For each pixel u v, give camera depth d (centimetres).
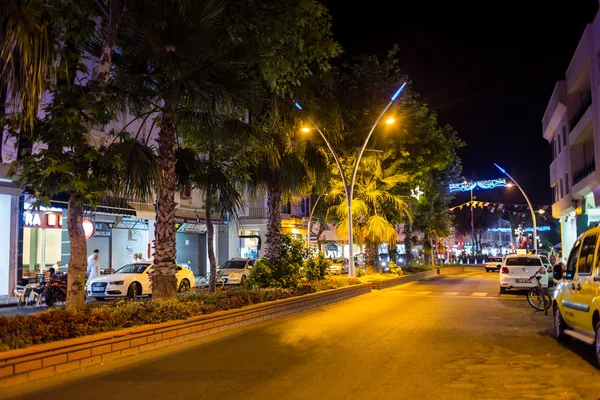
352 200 2653
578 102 3369
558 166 3944
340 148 2675
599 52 2420
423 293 2391
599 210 3200
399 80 2822
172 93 1119
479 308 1738
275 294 1583
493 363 870
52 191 963
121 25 1120
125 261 2992
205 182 1442
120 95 1205
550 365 855
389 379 764
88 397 676
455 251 8731
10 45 686
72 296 989
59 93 953
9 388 709
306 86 1722
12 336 776
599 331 826
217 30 1173
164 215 1228
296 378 773
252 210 4122
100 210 2419
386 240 2734
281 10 1231
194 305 1188
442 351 974
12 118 864
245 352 970
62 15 955
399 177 2730
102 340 877
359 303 1919
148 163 1048
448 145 3078
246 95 1213
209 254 1570
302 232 4734
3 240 2162
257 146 1345
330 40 1332
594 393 686
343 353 959
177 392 700
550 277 2756
